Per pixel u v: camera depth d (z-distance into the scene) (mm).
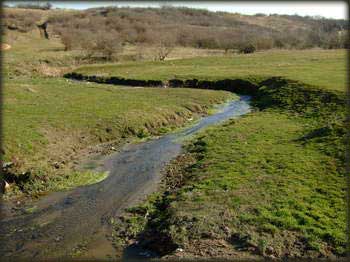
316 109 36094
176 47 99812
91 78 58406
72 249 16812
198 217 17812
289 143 27391
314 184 20641
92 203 20797
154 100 41156
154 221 18641
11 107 34062
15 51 76750
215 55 84750
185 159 26500
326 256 15508
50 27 115438
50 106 35594
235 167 23375
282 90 44469
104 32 105438
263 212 17938
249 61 70375
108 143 30000
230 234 16750
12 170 22672
